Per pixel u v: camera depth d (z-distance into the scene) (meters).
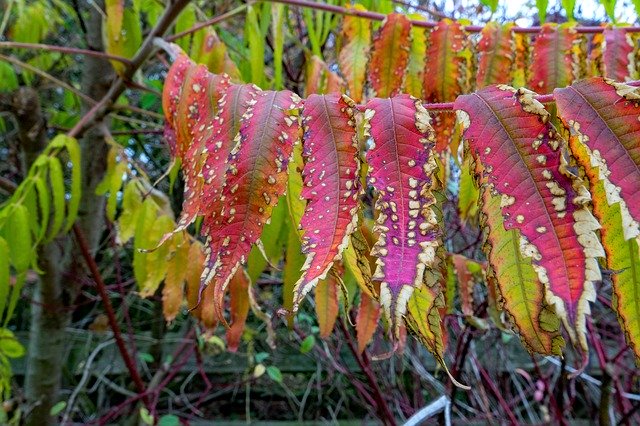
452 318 0.98
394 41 0.50
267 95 0.25
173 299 0.55
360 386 1.33
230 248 0.22
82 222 0.79
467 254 1.09
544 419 1.25
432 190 0.23
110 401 1.64
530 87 0.47
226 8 0.95
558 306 0.18
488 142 0.21
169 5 0.55
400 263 0.19
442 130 0.45
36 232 0.54
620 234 0.21
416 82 0.53
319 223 0.21
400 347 0.46
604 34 0.45
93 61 0.78
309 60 0.68
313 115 0.23
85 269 0.82
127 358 1.00
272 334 0.52
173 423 1.22
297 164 0.29
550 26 0.47
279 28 0.57
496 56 0.48
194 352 1.52
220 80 0.33
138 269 0.56
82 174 0.78
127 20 0.67
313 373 1.72
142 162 1.48
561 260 0.19
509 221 0.20
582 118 0.20
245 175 0.23
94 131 0.76
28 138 0.67
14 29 0.92
